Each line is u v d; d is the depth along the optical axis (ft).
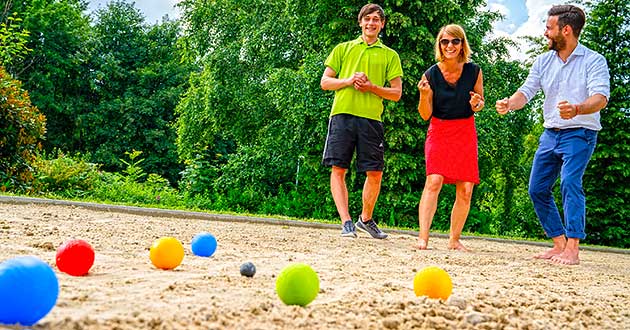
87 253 8.80
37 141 33.12
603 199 58.08
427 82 17.21
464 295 8.80
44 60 96.84
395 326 6.59
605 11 61.62
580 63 16.35
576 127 16.38
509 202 66.54
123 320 5.90
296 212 48.29
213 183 50.80
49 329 5.47
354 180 47.39
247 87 61.31
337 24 48.42
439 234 27.76
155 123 111.14
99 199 32.68
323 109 47.01
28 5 94.68
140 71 114.52
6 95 30.50
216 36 67.62
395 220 45.96
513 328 6.90
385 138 45.62
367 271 11.39
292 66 60.34
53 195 31.04
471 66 17.42
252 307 6.85
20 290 5.41
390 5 47.34
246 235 18.04
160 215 24.20
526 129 64.39
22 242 11.91
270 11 60.08
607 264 20.36
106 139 107.55
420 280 8.28
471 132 17.79
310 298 7.20
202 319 6.17
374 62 20.07
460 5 51.57
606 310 8.87
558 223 17.69
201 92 66.90
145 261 10.66
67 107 99.60
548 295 9.80
